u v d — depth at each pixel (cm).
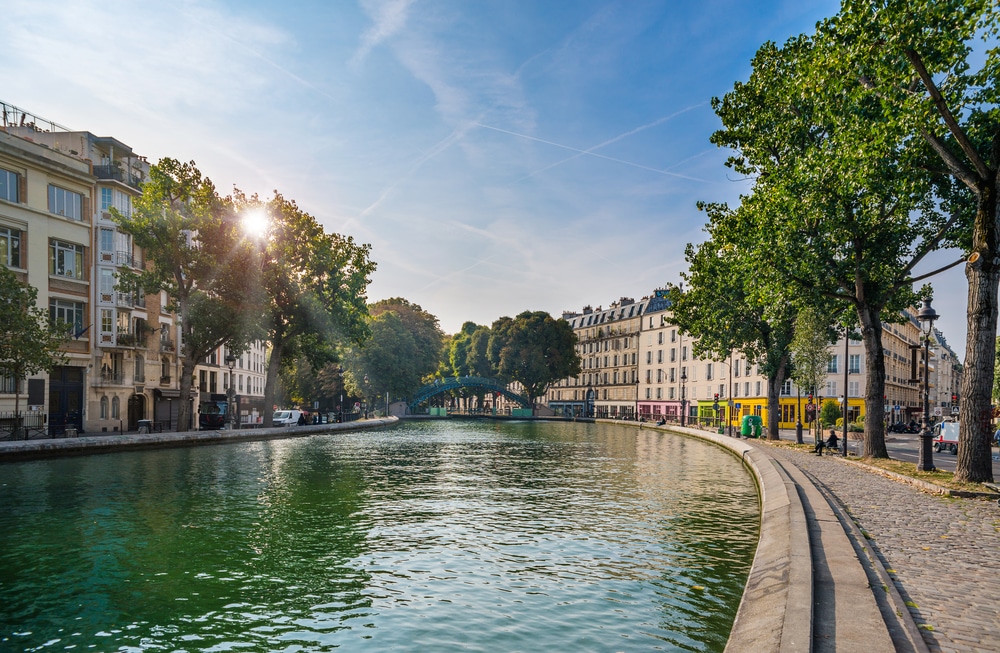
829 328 3550
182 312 3631
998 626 582
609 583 940
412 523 1384
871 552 848
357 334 5053
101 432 3731
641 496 1798
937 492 1465
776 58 2531
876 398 2295
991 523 1088
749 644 534
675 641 718
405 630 756
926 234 2350
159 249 3494
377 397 8519
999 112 1439
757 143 2561
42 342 2717
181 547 1150
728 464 2773
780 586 680
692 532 1293
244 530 1296
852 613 587
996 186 1484
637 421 7919
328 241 4691
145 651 701
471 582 948
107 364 3900
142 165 4412
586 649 696
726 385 7575
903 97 1495
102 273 3862
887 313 2927
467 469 2527
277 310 4497
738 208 3098
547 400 13225
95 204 3862
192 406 4869
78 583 938
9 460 2355
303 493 1797
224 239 3700
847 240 2309
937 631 566
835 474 1898
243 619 796
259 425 4900
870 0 1488
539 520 1426
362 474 2291
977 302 1526
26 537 1218
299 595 889
